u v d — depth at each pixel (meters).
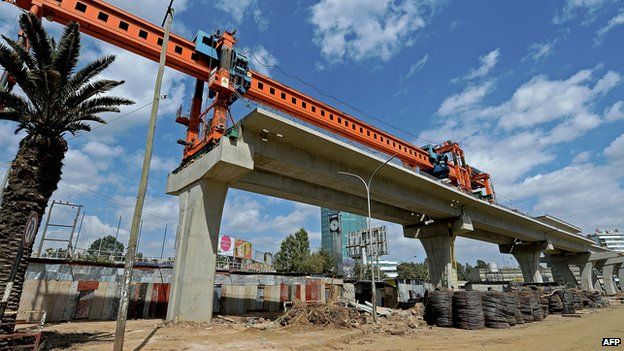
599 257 74.69
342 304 24.23
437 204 35.88
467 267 132.25
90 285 22.72
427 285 48.12
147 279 25.38
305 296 33.75
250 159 20.55
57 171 12.88
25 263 11.59
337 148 24.06
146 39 22.05
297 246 60.50
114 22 20.86
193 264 19.80
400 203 33.03
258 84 26.44
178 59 23.36
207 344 12.58
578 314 28.33
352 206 32.00
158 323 19.70
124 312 9.80
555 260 79.50
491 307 20.48
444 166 41.00
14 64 12.13
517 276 116.00
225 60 24.33
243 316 25.14
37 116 12.30
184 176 23.84
